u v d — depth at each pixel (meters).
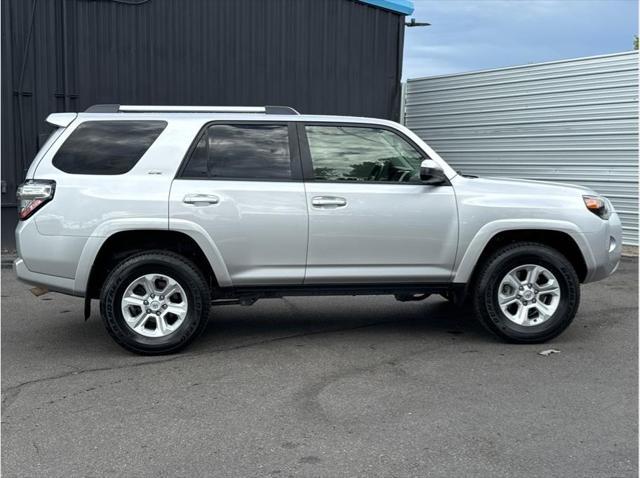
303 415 3.97
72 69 10.43
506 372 4.79
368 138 5.49
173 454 3.45
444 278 5.49
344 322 6.35
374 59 12.44
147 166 5.16
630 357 5.17
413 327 6.16
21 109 10.12
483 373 4.77
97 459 3.39
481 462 3.36
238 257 5.21
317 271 5.33
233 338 5.76
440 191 5.41
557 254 5.46
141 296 5.17
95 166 5.13
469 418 3.92
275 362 5.05
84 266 5.04
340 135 5.46
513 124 12.67
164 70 10.98
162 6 10.86
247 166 5.29
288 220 5.22
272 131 5.39
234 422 3.87
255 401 4.21
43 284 5.09
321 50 11.98
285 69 11.75
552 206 5.48
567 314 5.48
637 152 10.70
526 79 12.35
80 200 5.01
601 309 6.93
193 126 5.29
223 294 5.40
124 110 5.43
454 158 13.90
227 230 5.16
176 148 5.21
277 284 5.34
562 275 5.44
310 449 3.51
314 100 12.03
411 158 5.53
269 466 3.31
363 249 5.34
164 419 3.92
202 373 4.77
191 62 11.12
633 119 10.71
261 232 5.20
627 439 3.63
